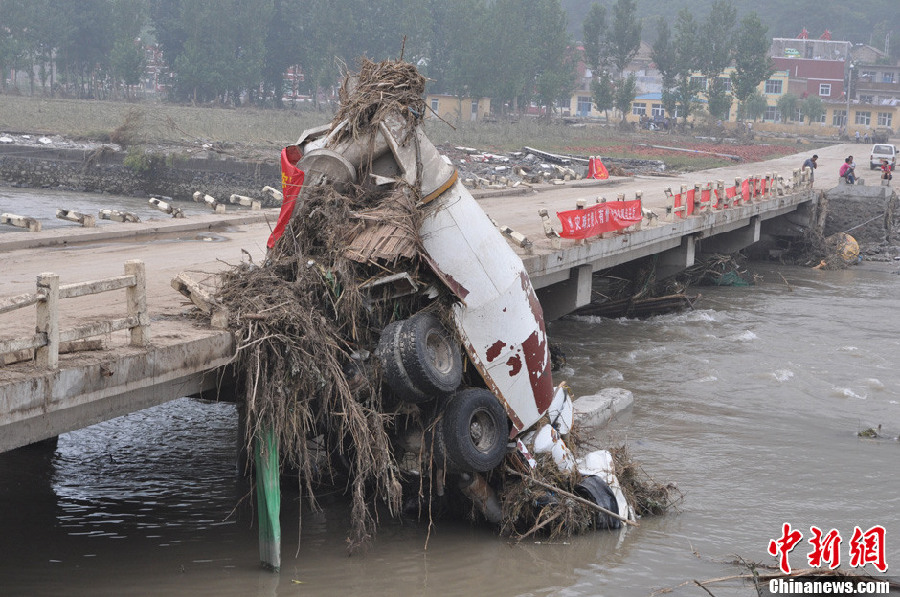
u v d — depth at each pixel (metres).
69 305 10.19
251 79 89.00
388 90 10.10
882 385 17.25
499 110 99.00
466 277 9.85
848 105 107.69
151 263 13.89
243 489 11.10
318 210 9.61
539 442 10.38
